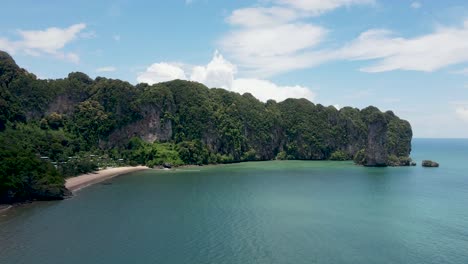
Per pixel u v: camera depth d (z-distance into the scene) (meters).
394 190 156.88
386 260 78.25
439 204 129.75
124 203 124.56
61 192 130.62
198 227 98.62
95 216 107.62
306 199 136.00
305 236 92.81
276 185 166.88
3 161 121.62
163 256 78.44
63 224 99.19
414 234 95.12
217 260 77.19
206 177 189.75
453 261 78.06
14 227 96.12
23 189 123.75
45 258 76.31
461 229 99.38
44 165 137.38
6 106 195.62
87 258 76.62
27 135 188.62
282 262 76.69
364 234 94.88
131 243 85.62
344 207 124.00
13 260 75.12
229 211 116.19
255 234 93.88
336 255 80.69
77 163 187.12
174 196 137.62
